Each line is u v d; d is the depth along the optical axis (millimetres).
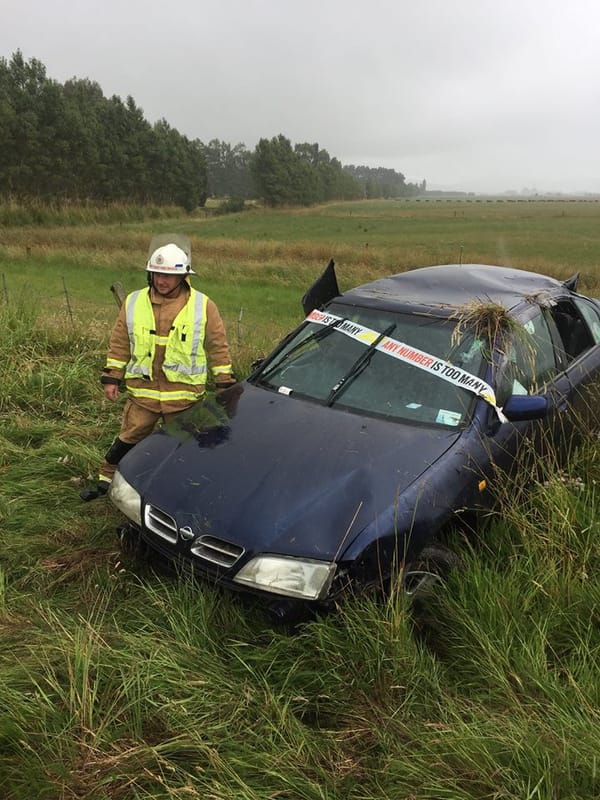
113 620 2812
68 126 60031
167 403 3799
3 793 2020
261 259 24922
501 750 2104
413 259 24453
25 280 17953
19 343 6957
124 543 3154
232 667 2535
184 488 2863
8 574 3250
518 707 2285
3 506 3857
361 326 3799
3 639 2615
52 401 5809
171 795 1960
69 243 29031
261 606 2566
